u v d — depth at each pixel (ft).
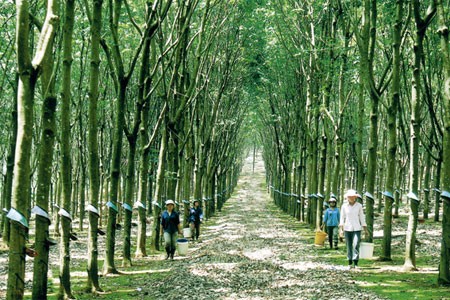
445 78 41.34
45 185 30.14
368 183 61.46
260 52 115.14
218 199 173.99
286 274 47.93
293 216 143.74
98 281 42.70
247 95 149.69
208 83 100.83
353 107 103.76
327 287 41.22
